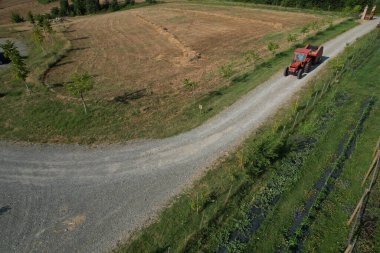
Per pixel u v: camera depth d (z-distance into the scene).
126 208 15.98
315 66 30.66
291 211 15.02
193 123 23.28
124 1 93.62
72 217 15.61
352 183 16.41
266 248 13.36
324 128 20.86
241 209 15.27
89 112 25.61
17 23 76.94
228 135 21.31
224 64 35.72
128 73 34.75
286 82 27.88
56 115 25.44
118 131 23.08
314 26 45.97
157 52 42.25
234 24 56.97
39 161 20.12
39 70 36.03
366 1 59.53
